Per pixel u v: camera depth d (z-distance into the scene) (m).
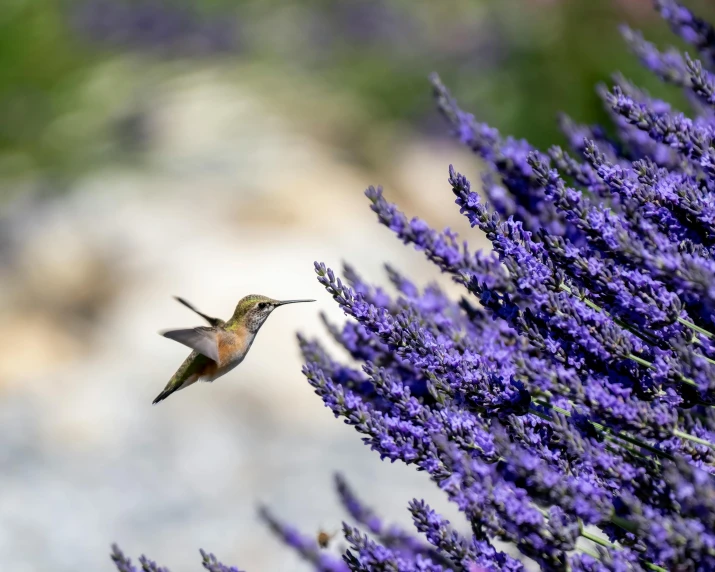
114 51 23.11
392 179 19.67
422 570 2.66
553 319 2.59
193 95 22.00
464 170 19.84
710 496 2.11
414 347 2.69
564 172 3.14
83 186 18.97
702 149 2.86
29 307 16.33
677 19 4.04
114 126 21.00
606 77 16.28
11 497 12.48
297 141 19.97
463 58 19.70
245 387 15.07
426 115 20.83
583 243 3.29
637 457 2.60
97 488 13.02
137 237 17.09
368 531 3.88
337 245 16.98
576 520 2.45
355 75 21.83
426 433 2.61
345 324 3.40
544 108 17.34
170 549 11.60
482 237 18.19
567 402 2.74
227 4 23.30
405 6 21.53
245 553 11.39
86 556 11.69
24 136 20.56
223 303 15.94
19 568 11.24
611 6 16.31
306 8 23.02
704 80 3.12
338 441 14.28
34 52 21.67
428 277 16.72
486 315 3.33
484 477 2.46
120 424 14.41
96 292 16.56
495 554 2.57
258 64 22.88
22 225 17.95
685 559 2.19
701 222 2.65
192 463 13.60
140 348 15.68
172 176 18.98
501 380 2.68
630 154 3.81
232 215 17.50
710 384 2.41
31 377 15.34
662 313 2.53
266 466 13.47
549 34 17.36
